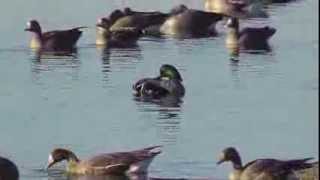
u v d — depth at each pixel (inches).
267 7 2359.7
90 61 1923.0
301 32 2113.7
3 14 2292.1
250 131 1445.6
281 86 1686.8
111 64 1893.5
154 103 1619.1
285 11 2319.1
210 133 1441.9
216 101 1616.6
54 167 1318.9
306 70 1784.0
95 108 1590.8
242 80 1738.4
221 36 2144.4
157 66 1870.1
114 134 1450.5
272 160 1261.1
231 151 1259.8
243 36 2016.5
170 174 1263.5
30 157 1357.0
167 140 1411.2
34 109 1588.3
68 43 2037.4
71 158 1309.1
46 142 1419.8
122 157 1290.6
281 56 1910.7
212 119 1513.3
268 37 2034.9
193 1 2513.5
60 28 2212.1
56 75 1806.1
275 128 1455.5
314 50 1951.3
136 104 1614.2
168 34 2186.3
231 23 2034.9
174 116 1541.6
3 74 1815.9
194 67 1850.4
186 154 1339.8
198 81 1749.5
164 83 1664.6
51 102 1628.9
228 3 2330.2
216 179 1247.5
